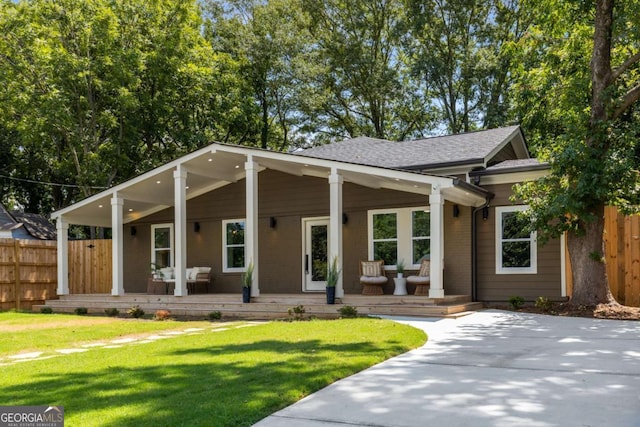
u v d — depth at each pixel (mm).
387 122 35156
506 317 11523
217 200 17844
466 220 14227
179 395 5000
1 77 23281
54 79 23141
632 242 12867
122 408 4598
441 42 32344
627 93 12359
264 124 32031
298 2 32719
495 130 17234
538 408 4637
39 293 18188
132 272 19156
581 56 14055
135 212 18875
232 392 5066
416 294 14148
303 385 5332
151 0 25531
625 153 11648
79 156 26266
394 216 15234
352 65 31609
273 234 16969
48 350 8523
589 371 6082
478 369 6242
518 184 13070
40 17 23234
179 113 26875
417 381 5656
